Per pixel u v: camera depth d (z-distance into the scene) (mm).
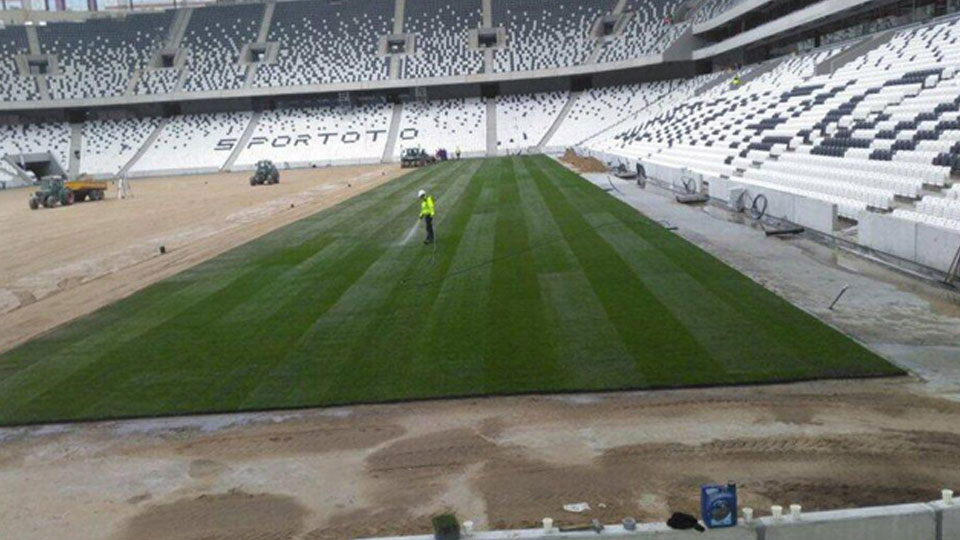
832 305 12836
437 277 16531
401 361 11109
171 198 44406
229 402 9938
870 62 34188
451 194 34031
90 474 8242
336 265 18672
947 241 14062
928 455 7582
